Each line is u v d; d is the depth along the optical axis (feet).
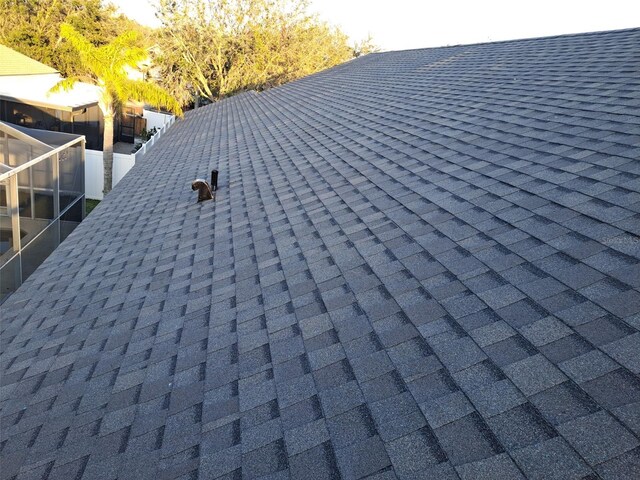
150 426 13.32
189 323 17.92
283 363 13.79
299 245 21.08
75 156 61.26
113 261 27.27
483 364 11.06
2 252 40.73
